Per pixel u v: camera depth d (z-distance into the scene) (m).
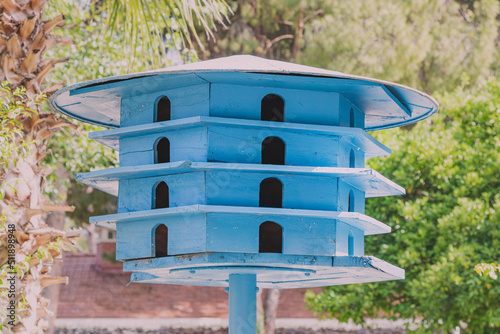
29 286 4.44
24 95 4.66
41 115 4.77
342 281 5.09
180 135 4.24
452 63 13.11
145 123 4.45
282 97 4.26
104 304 14.34
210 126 4.11
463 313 8.89
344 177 4.32
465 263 8.41
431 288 8.61
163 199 4.34
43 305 4.62
